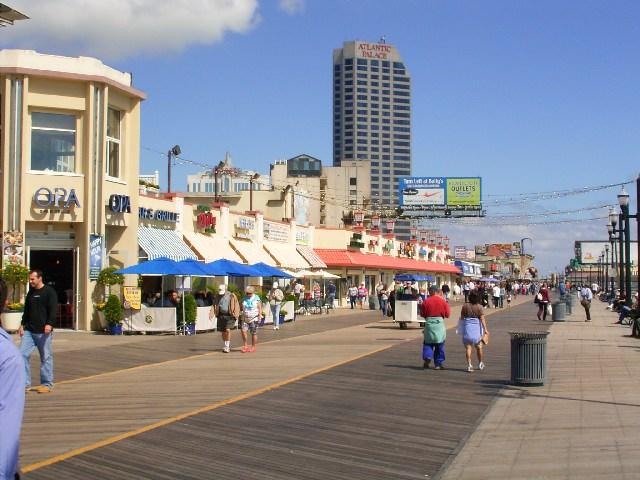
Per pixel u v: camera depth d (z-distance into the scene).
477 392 14.25
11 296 25.92
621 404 12.90
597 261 126.56
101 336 26.34
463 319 17.67
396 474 8.24
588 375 16.83
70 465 8.48
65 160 27.75
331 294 54.97
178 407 12.34
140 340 25.38
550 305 47.22
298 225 54.44
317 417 11.54
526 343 15.09
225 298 21.91
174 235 33.69
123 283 28.22
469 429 10.74
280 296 33.50
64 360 19.31
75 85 27.59
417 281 71.81
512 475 8.23
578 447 9.59
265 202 72.62
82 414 11.70
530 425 11.05
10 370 3.96
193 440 9.84
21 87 26.73
